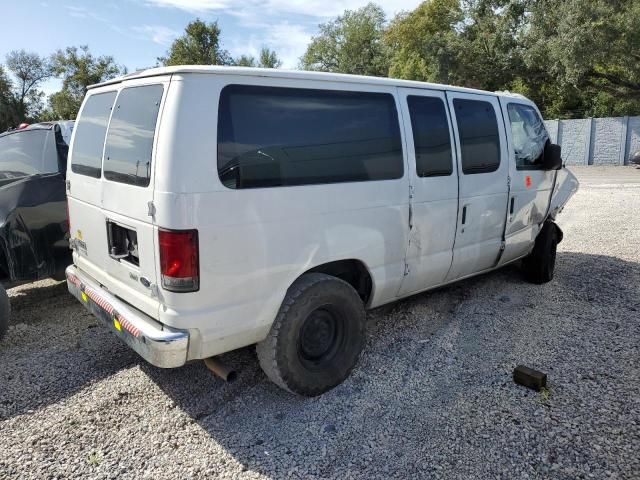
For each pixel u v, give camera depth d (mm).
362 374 3812
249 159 3016
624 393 3416
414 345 4266
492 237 4879
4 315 4332
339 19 53188
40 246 4926
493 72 28609
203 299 2893
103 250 3607
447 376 3746
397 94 3902
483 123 4676
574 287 5594
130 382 3795
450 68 29078
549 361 3908
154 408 3449
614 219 9391
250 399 3535
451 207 4320
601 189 14078
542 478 2666
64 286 6211
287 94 3236
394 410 3336
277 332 3240
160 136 2834
